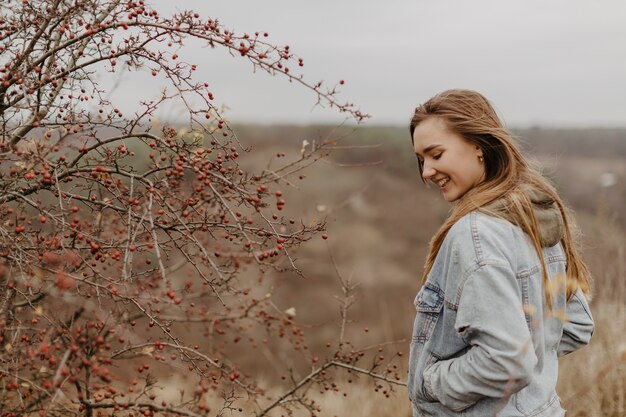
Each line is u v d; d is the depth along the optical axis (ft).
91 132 5.97
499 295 5.05
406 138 75.05
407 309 33.91
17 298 7.43
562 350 6.28
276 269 8.62
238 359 18.25
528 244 5.43
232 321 9.84
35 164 5.77
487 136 5.86
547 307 5.64
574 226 6.82
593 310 14.70
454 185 6.03
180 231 6.06
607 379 11.37
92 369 5.11
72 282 5.15
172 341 7.28
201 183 6.59
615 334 12.42
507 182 5.72
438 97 6.12
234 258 8.80
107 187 6.05
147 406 5.91
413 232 50.96
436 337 5.66
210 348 9.47
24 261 5.59
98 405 5.85
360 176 60.75
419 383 5.69
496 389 5.04
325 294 35.01
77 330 5.44
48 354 5.36
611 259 14.67
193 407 6.40
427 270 6.15
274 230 5.87
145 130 6.14
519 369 4.89
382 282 39.22
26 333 6.63
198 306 10.00
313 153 8.34
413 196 59.72
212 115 6.01
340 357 8.63
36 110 5.87
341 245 44.62
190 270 9.87
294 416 12.57
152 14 6.18
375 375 8.10
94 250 5.60
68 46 6.35
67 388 6.10
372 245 45.11
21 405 5.87
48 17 6.02
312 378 8.31
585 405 11.19
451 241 5.47
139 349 7.22
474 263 5.16
